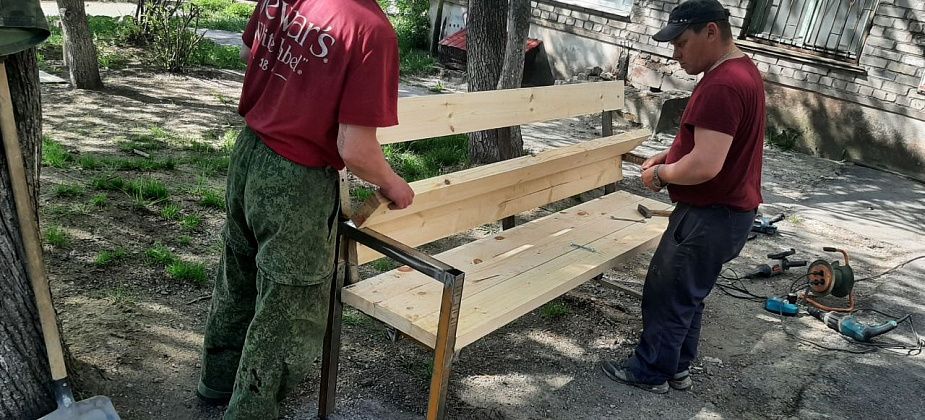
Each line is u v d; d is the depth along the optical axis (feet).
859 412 11.18
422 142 22.48
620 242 12.02
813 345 13.17
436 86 35.06
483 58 20.99
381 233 9.20
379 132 10.00
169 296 11.96
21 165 6.95
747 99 9.16
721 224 9.81
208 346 9.04
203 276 12.57
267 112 7.38
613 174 15.07
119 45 35.70
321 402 9.41
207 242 14.24
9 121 6.79
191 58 33.04
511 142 21.01
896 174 26.84
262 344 7.75
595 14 34.09
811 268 14.82
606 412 10.44
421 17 43.21
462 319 8.68
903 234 20.22
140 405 9.16
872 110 27.04
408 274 9.78
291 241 7.40
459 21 40.27
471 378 10.89
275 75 7.30
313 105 6.98
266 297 7.63
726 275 15.99
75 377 9.04
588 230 12.53
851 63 27.45
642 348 11.01
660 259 10.27
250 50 7.98
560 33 35.73
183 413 9.15
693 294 10.25
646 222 13.23
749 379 11.80
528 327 12.67
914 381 12.25
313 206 7.39
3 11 6.36
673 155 9.92
